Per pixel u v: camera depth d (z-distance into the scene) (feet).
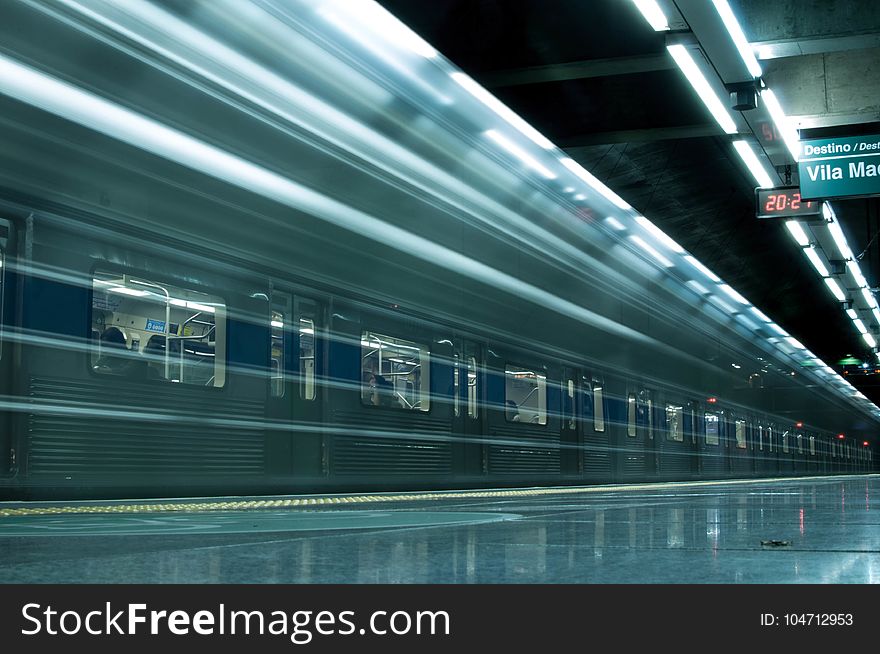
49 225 21.15
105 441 22.41
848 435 160.35
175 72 23.67
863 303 90.63
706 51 32.40
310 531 11.07
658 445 59.88
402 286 34.73
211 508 19.69
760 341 91.86
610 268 53.21
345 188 31.32
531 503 21.53
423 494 31.17
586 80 45.70
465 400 38.45
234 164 26.61
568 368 48.06
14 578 5.87
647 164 63.72
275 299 28.40
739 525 11.53
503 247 41.50
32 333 20.63
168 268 24.50
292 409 28.91
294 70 27.81
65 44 21.03
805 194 42.65
